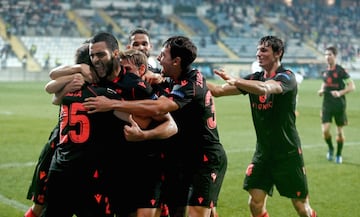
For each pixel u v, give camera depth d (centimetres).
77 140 464
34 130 1652
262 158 643
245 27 6228
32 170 1052
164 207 577
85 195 469
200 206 550
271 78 629
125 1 5994
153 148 525
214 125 564
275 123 629
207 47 5578
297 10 6881
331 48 1242
